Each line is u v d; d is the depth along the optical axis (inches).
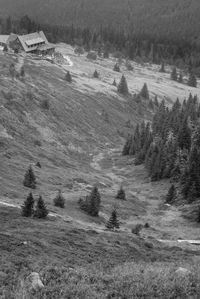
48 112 5319.9
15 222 1492.4
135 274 690.8
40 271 668.7
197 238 2356.1
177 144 4347.9
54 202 2407.7
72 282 615.8
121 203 3117.6
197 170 3267.7
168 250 1579.7
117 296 582.9
